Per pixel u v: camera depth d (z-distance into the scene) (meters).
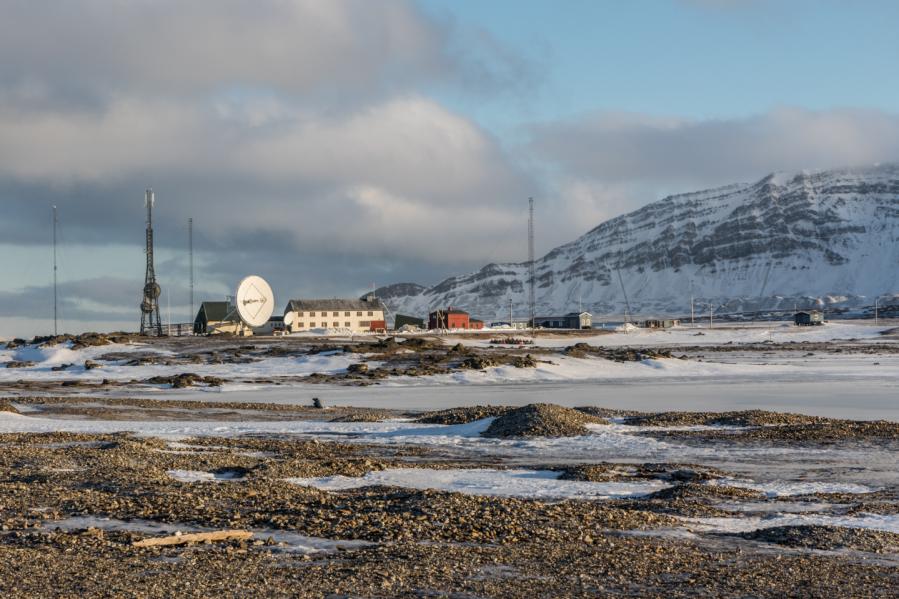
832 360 142.12
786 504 29.95
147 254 182.00
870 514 27.88
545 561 20.70
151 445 43.62
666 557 21.34
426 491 29.31
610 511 27.12
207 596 17.20
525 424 51.78
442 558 20.80
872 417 64.06
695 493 31.53
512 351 143.62
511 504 27.33
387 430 54.78
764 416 55.72
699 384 100.62
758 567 20.50
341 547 22.06
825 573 19.98
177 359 134.75
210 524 24.47
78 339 153.62
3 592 17.12
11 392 94.31
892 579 19.59
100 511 26.03
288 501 28.05
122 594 17.11
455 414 58.31
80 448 42.22
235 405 74.94
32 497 28.22
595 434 50.53
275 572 19.30
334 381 106.88
